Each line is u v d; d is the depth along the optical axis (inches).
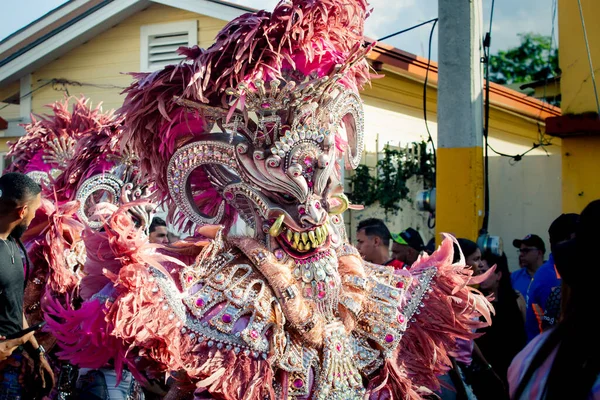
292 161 80.9
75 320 69.7
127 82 306.0
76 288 119.5
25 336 108.8
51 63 321.4
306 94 80.5
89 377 95.3
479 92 199.6
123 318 66.1
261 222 83.4
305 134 81.7
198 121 82.6
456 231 197.8
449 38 196.4
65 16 314.7
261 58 80.0
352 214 282.7
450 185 198.2
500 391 123.5
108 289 72.1
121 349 68.8
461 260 92.9
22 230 115.4
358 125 91.1
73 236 121.3
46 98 323.3
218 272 79.0
